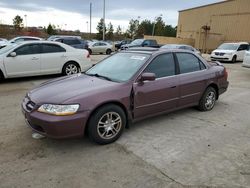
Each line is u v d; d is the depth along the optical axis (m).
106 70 4.91
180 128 4.80
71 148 3.92
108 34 66.25
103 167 3.42
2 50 9.12
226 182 3.12
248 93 7.93
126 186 3.03
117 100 4.05
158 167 3.43
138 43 23.36
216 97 6.14
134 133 4.52
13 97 6.84
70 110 3.62
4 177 3.16
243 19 32.84
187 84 5.19
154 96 4.59
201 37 37.12
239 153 3.87
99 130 3.95
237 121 5.27
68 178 3.17
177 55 5.18
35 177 3.18
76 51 10.16
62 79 4.71
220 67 6.23
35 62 9.11
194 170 3.37
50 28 58.66
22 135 4.34
